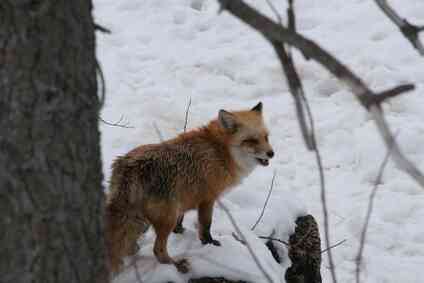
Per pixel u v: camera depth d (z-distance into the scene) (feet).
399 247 48.14
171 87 64.54
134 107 59.82
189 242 35.09
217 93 64.54
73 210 15.11
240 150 35.37
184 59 69.46
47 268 14.94
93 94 15.34
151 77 65.98
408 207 51.44
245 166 36.06
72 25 14.29
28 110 13.93
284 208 40.55
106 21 75.61
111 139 52.08
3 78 13.64
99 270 16.35
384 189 53.52
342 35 72.74
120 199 30.42
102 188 16.31
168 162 32.09
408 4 75.41
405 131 58.49
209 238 34.81
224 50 71.15
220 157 34.40
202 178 33.50
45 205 14.56
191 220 38.91
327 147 58.49
